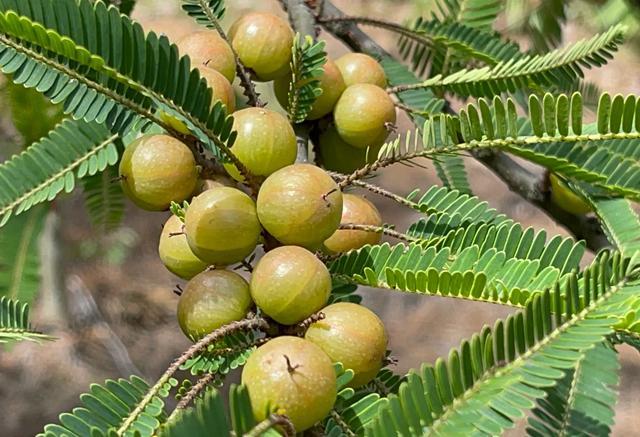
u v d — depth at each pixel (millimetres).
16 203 609
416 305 2342
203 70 584
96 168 612
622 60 2209
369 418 523
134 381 526
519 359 505
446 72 758
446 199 600
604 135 568
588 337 504
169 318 2221
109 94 554
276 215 548
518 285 545
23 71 545
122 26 543
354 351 533
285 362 512
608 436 565
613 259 520
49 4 539
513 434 1382
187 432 474
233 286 545
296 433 514
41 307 1762
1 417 1972
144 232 2326
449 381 500
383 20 734
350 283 566
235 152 564
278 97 654
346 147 648
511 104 569
